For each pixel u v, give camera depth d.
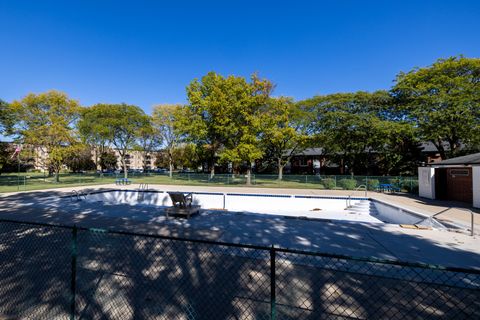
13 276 4.42
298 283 4.05
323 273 4.41
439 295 3.65
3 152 25.66
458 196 13.98
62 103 26.69
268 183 27.08
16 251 5.63
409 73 24.30
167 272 4.52
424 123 20.81
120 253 5.45
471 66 20.27
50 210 10.98
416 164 27.45
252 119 23.45
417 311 3.28
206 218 9.23
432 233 7.16
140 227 7.90
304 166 45.94
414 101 21.81
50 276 4.42
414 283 4.02
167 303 3.55
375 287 3.90
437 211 10.62
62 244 6.07
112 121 32.28
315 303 3.48
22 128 26.42
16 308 3.45
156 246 5.87
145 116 36.09
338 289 3.86
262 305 3.47
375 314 3.22
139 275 4.42
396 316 3.18
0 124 24.11
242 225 8.13
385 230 7.48
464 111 18.53
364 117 24.28
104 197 18.58
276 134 24.05
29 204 12.63
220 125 24.72
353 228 7.73
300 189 21.58
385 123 23.11
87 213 10.23
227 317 3.20
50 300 3.65
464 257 5.23
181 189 21.52
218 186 24.53
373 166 35.16
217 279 4.24
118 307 3.47
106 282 4.19
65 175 42.50
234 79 24.50
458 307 3.35
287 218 9.18
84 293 3.85
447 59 22.27
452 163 13.16
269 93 26.73
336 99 28.75
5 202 13.27
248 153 23.25
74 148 27.06
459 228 7.80
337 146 29.83
